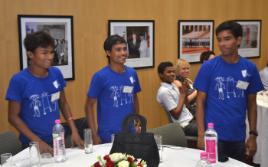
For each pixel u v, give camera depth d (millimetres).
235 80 2496
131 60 4516
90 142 2434
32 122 2564
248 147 2625
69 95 4023
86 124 3279
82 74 4125
